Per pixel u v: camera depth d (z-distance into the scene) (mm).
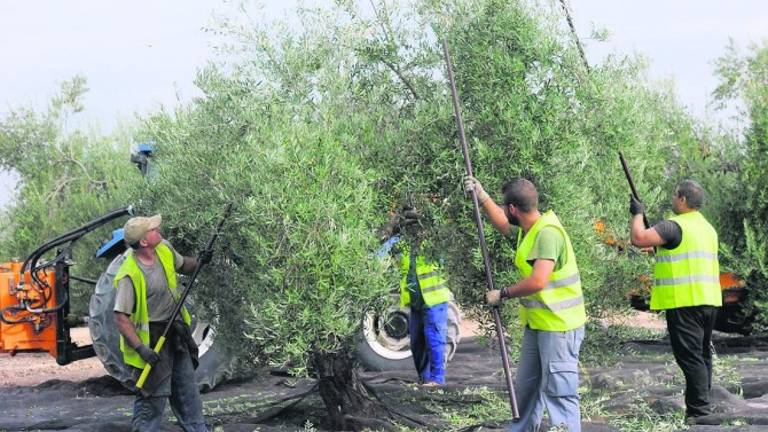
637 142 7508
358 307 6379
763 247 11406
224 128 6727
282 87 6715
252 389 9625
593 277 7395
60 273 9070
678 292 6855
